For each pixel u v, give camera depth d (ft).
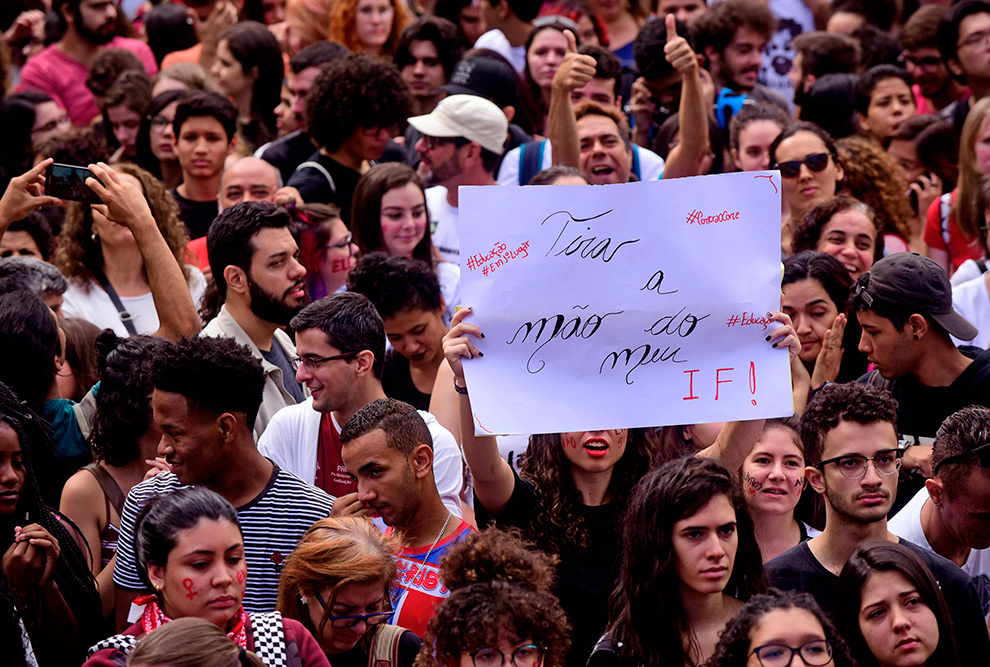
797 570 24.39
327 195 42.86
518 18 58.08
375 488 24.59
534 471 26.61
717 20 54.13
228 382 24.56
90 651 21.16
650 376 23.81
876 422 24.07
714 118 47.98
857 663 20.43
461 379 24.50
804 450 25.43
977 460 24.49
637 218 23.88
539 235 23.91
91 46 60.54
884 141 50.44
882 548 22.22
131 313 35.86
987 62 51.06
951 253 43.98
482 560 20.97
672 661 21.81
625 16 64.34
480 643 19.57
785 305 32.94
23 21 65.00
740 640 19.66
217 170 44.27
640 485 22.38
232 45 53.83
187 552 20.80
